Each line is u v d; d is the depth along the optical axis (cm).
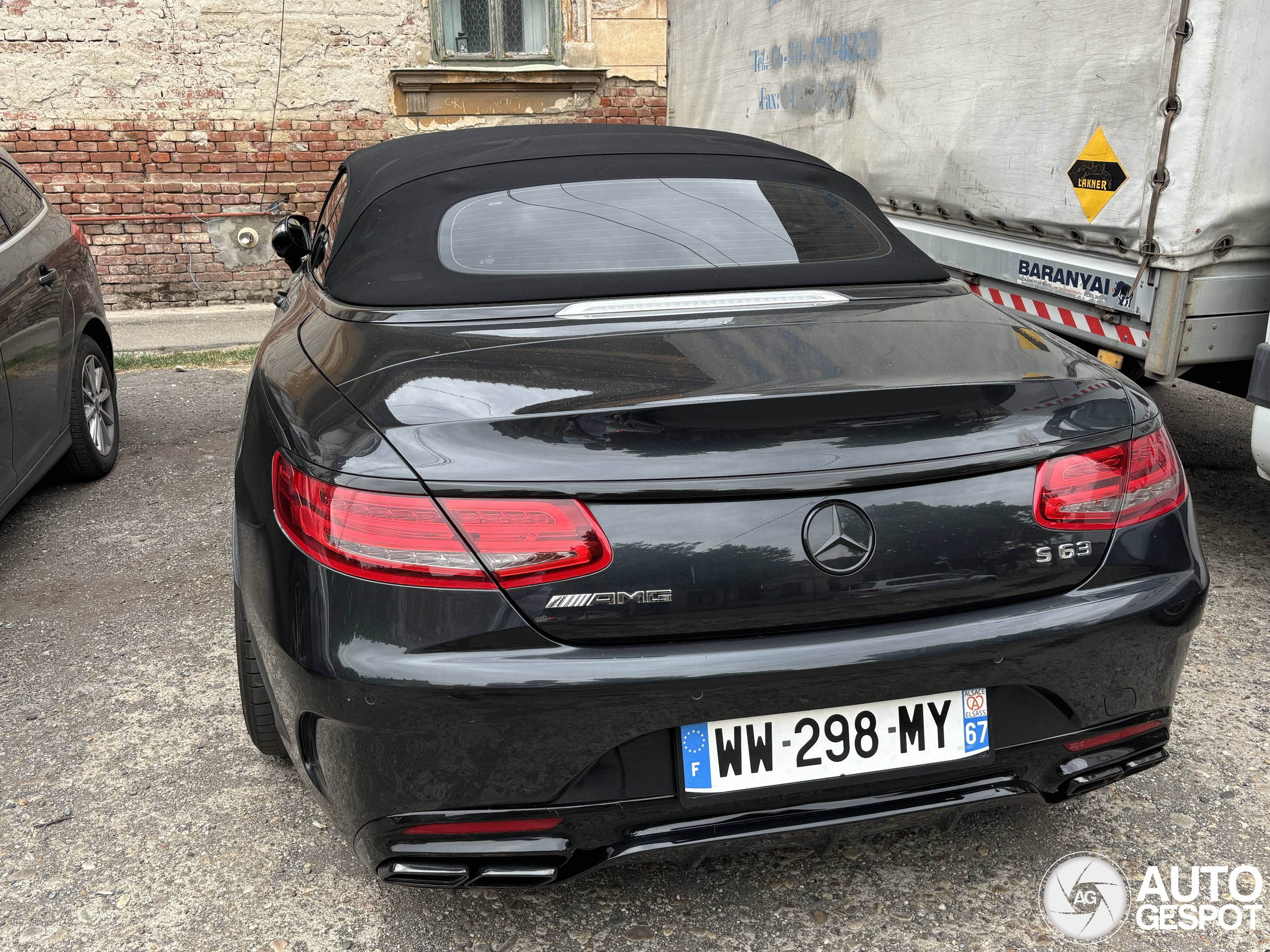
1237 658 296
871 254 240
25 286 395
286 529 170
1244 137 315
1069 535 172
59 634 323
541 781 159
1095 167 350
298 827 229
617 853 166
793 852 221
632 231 233
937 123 441
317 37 810
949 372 177
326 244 296
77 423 444
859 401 162
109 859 220
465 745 157
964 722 173
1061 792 188
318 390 186
